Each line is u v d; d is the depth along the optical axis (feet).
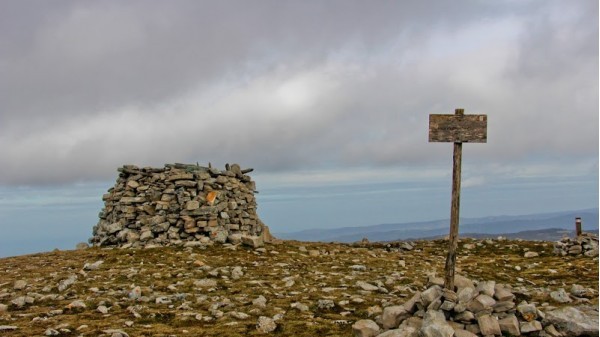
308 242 139.03
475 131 56.13
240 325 57.67
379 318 55.83
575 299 66.39
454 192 56.95
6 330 54.65
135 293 70.69
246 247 112.98
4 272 92.84
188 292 74.23
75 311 64.54
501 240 149.38
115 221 124.67
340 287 78.28
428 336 46.50
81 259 101.65
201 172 127.34
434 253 135.23
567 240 129.29
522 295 66.64
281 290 75.87
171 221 118.11
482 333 49.67
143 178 127.34
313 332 55.83
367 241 156.35
